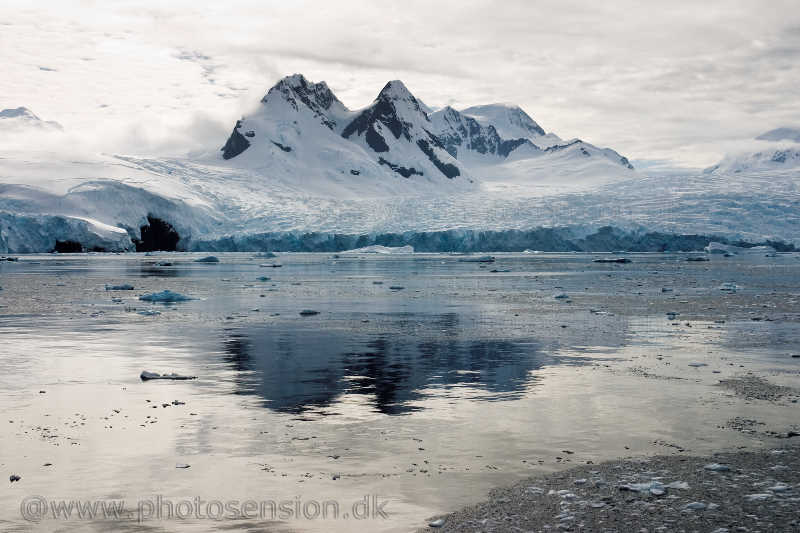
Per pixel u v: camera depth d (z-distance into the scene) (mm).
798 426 15742
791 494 11414
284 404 17938
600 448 14273
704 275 84312
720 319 36750
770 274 86062
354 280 76625
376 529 10430
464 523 10539
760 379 20828
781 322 35219
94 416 16766
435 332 31859
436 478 12562
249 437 15055
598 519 10477
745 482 12070
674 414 16828
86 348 27094
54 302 47938
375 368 22828
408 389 19641
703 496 11383
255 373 22016
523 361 24062
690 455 13742
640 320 36469
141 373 21641
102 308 43656
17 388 19844
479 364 23500
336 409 17422
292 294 56062
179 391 19469
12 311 41688
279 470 13031
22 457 13742
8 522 10734
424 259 149500
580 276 83688
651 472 12703
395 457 13750
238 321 36469
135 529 10500
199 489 12086
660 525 10211
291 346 27594
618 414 16875
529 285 67250
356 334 31266
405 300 49938
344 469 13070
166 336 30578
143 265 115375
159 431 15492
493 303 47312
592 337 30000
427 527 10469
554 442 14680
